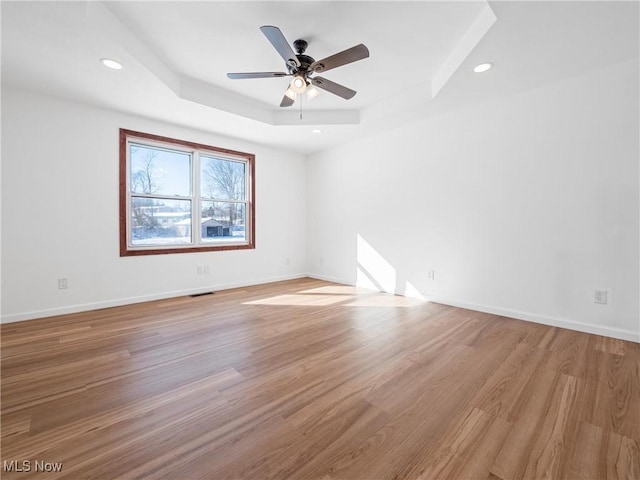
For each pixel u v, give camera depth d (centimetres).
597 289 256
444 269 357
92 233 327
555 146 273
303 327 278
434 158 362
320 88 283
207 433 136
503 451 125
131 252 355
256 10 202
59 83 272
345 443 130
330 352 224
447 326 280
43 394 166
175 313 319
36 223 295
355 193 462
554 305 279
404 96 325
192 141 401
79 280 320
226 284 445
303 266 550
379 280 432
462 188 338
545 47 214
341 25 217
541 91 279
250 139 449
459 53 237
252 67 278
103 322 288
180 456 122
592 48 216
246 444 129
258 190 480
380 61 266
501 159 307
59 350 224
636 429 138
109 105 320
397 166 404
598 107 250
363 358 213
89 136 322
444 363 205
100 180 331
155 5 197
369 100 352
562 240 273
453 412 151
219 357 215
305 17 209
